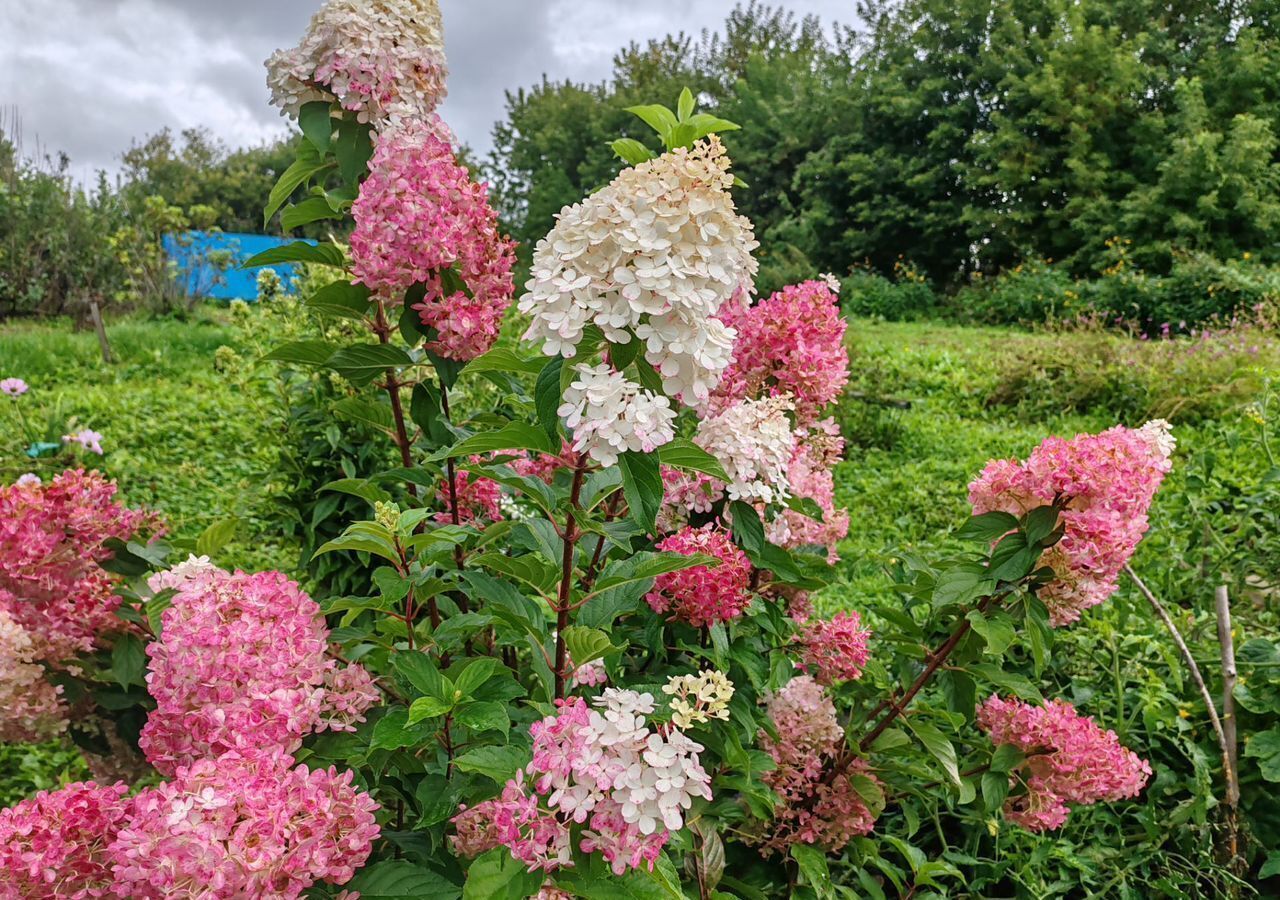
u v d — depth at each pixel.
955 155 24.03
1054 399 9.54
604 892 1.40
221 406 9.00
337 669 1.92
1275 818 2.84
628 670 2.46
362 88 2.26
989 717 2.64
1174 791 2.94
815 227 24.73
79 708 2.36
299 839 1.40
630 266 1.51
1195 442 7.43
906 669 2.65
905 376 11.04
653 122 2.07
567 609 1.83
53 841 1.40
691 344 1.52
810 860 2.37
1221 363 8.93
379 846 1.80
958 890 2.83
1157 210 19.52
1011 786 2.59
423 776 1.84
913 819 2.63
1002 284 19.97
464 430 2.35
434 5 2.36
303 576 4.16
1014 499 2.34
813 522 2.85
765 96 28.44
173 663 1.60
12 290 16.80
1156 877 2.81
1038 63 23.28
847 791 2.53
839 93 25.89
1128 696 3.24
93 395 9.16
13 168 17.73
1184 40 24.20
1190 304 16.02
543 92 33.31
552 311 1.51
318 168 2.53
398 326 2.35
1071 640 3.42
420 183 2.11
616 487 1.80
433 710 1.53
